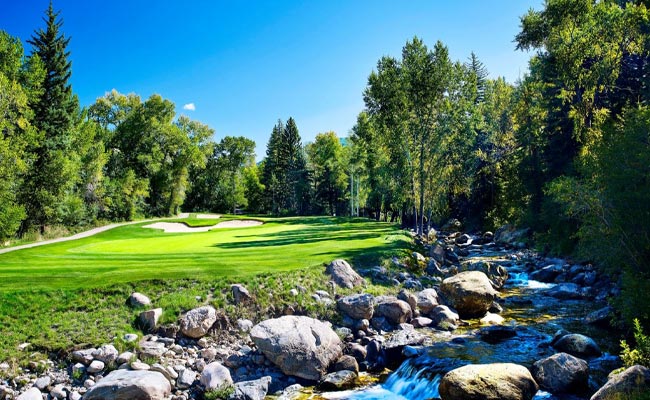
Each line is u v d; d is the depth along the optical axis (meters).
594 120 28.59
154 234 43.69
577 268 22.69
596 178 15.28
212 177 97.44
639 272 12.91
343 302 15.52
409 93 36.03
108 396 9.57
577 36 28.64
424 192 39.47
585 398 9.41
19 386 10.23
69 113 43.41
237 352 12.33
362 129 57.09
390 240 28.52
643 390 7.49
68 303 13.45
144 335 12.69
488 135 49.31
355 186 78.62
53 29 42.41
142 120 67.88
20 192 36.12
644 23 26.61
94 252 24.61
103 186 53.97
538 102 38.28
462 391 9.02
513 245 37.09
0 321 12.20
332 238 30.89
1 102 30.16
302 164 92.19
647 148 13.49
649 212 13.15
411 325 15.40
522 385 9.29
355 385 11.12
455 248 34.47
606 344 12.73
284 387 11.07
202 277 15.91
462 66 36.59
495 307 17.41
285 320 12.83
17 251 25.39
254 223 56.88
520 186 39.34
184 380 10.88
